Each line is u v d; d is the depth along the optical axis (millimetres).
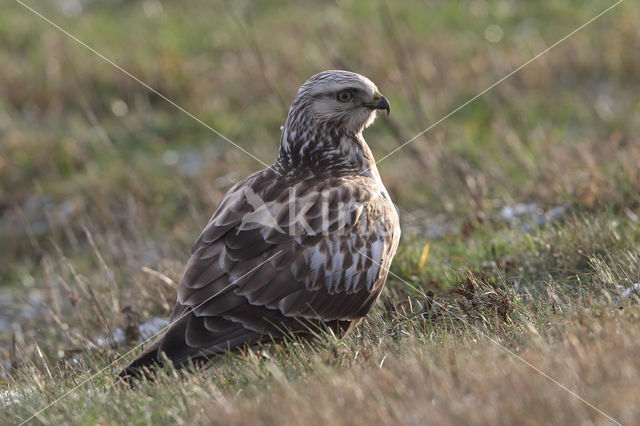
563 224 11680
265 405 6512
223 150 19516
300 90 9578
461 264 10672
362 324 9094
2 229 17719
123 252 13188
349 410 6164
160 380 7379
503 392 6008
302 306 8203
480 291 9094
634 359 6379
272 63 22000
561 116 19500
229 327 7832
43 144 20047
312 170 9453
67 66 22844
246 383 7316
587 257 9969
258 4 26328
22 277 15430
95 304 11062
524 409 5762
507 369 6473
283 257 8141
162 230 14805
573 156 15000
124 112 20953
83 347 10406
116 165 19156
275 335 8031
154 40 24453
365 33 23047
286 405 6363
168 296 11367
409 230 13266
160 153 19797
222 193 16406
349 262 8477
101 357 9633
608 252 9766
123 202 17094
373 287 8758
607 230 10391
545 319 8133
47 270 12742
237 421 6285
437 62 21734
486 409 5785
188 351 7633
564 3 24812
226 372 7660
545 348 6906
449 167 14906
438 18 24500
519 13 24547
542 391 5973
